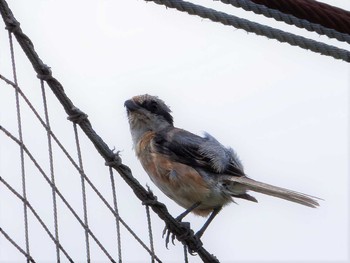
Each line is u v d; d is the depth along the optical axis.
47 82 7.11
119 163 7.61
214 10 6.68
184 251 9.31
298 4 6.54
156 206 8.17
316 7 6.54
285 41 6.82
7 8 6.87
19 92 6.92
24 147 6.88
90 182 7.23
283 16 6.61
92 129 7.43
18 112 6.91
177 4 6.68
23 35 6.93
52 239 6.96
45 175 6.93
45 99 7.07
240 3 6.56
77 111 7.29
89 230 7.05
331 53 6.87
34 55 6.99
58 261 6.97
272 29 6.76
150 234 7.90
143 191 7.96
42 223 6.93
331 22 6.61
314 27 6.64
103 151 7.53
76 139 7.31
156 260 7.62
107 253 7.12
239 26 6.75
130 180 7.78
